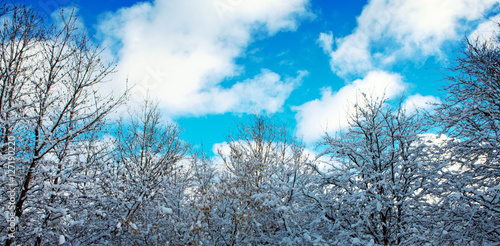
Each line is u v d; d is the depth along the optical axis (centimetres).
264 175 942
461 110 900
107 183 805
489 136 786
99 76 753
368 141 891
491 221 749
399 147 854
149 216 828
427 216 800
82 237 738
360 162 877
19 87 696
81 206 714
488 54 878
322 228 842
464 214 731
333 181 872
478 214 727
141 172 935
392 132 845
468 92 904
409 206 824
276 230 928
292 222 852
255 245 823
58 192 655
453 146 865
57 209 614
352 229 788
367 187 838
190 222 729
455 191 759
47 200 676
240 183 865
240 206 809
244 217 743
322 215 804
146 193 873
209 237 762
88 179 688
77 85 730
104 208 788
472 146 833
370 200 821
